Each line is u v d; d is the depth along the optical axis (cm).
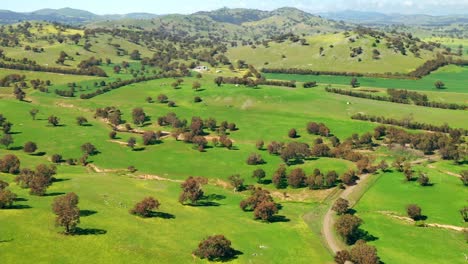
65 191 13238
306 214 13812
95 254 9050
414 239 12056
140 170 17738
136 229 10731
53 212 10938
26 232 9575
